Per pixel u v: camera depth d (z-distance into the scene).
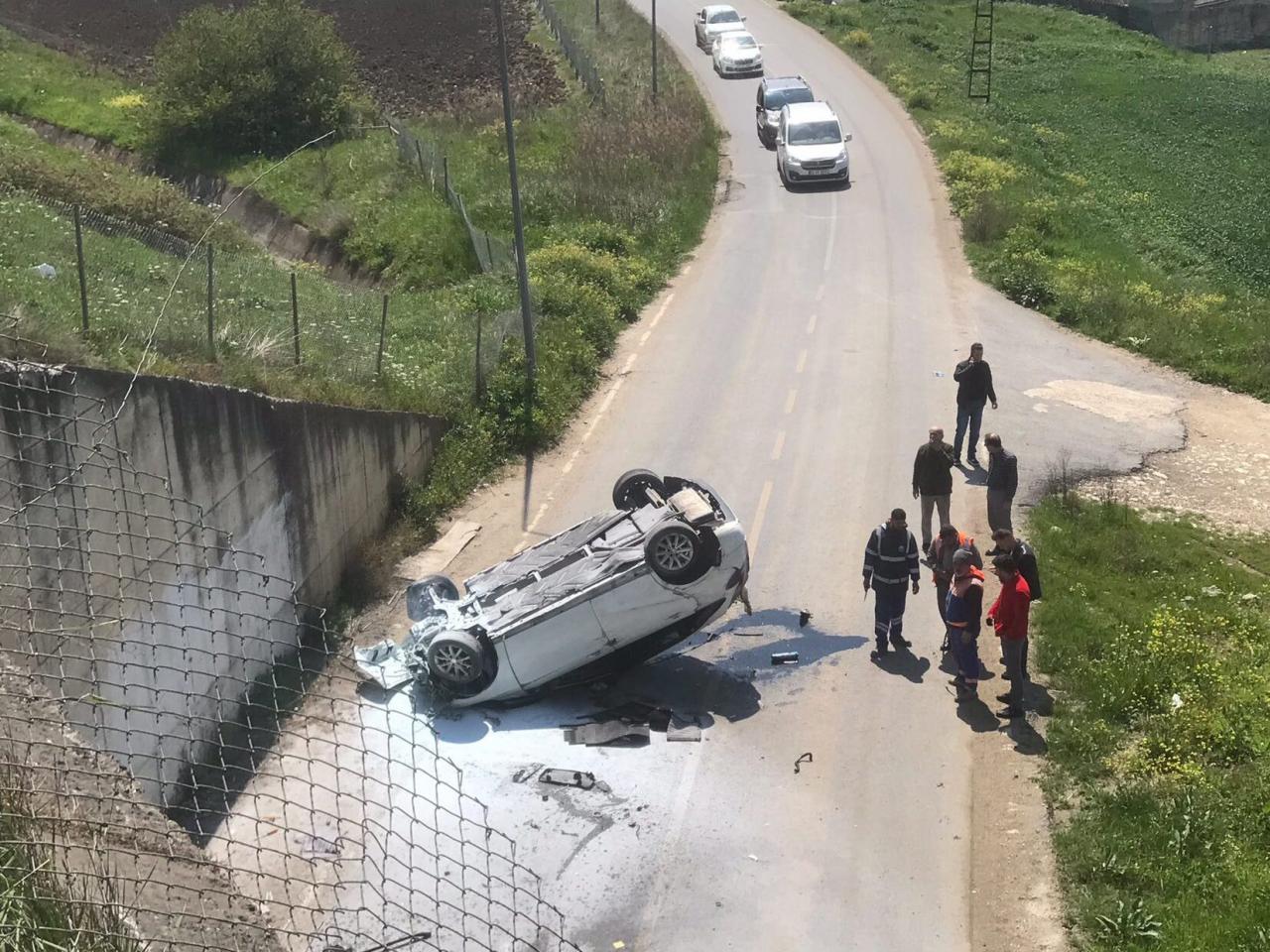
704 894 10.06
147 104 37.53
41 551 9.99
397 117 39.88
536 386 20.25
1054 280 25.94
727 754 11.85
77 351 12.55
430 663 12.40
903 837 10.75
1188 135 45.56
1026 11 65.25
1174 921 9.32
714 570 12.51
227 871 7.39
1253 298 27.80
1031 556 12.60
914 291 26.16
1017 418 20.28
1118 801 10.79
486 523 17.33
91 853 6.60
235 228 30.38
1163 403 21.05
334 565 15.30
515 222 19.80
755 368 22.38
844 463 18.50
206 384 12.33
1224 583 15.12
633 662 13.02
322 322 20.06
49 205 25.27
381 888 9.04
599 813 10.97
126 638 10.92
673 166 33.38
